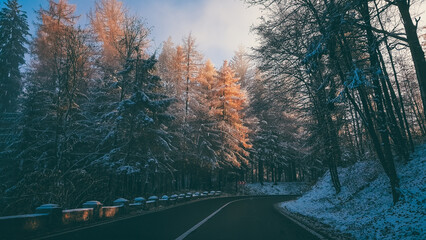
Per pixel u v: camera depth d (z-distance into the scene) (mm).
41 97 20141
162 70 32281
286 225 8641
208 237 5969
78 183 15492
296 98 16500
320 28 8531
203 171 33312
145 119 18781
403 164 13141
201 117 32281
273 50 13570
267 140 42531
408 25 8320
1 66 30953
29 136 19641
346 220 9578
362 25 8797
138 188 22172
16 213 12680
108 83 21891
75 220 7512
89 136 20078
